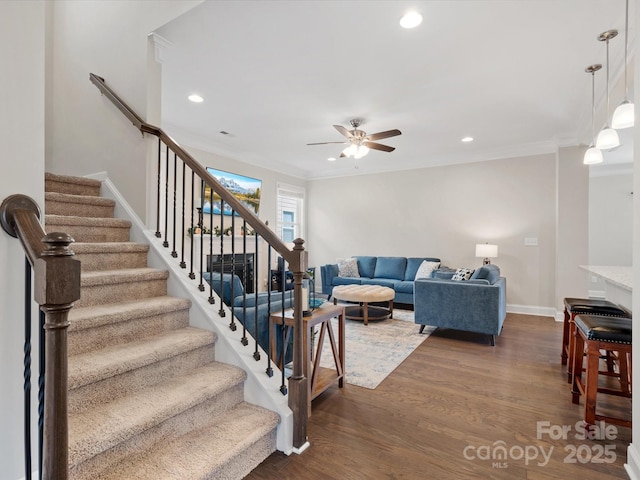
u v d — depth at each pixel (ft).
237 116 14.02
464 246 19.42
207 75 10.61
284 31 8.39
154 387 5.66
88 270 7.28
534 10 7.48
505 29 8.14
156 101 8.96
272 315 7.66
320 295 21.30
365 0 7.25
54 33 11.11
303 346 7.06
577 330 7.75
